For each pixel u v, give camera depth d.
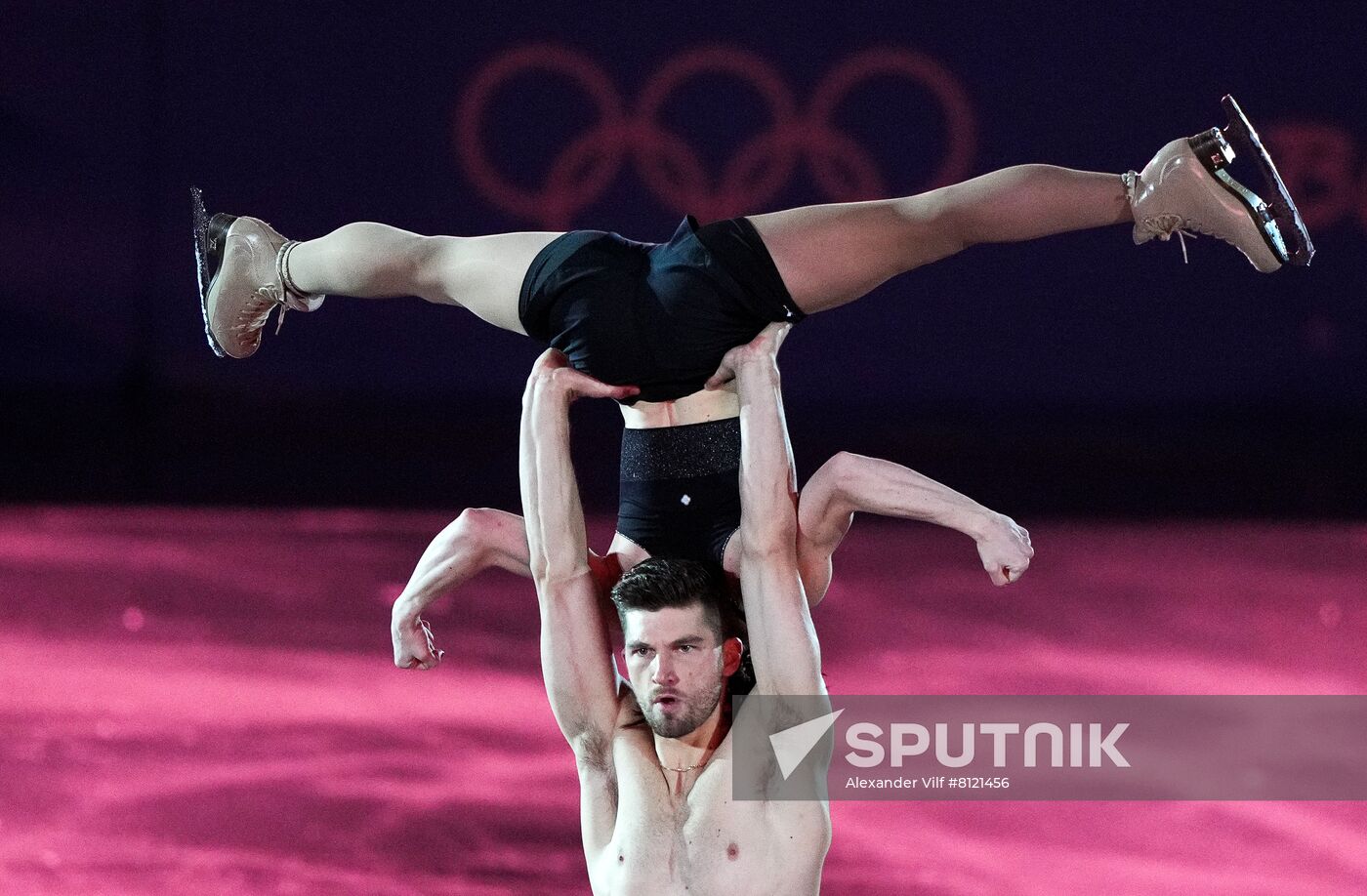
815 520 10.89
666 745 10.56
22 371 46.16
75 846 14.52
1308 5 43.53
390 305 46.16
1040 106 44.72
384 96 46.03
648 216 45.72
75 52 45.50
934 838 15.30
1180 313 44.59
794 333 45.62
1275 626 23.88
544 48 45.50
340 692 20.00
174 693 19.78
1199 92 44.19
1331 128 43.78
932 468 38.66
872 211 10.82
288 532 30.86
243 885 13.66
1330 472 38.97
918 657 21.77
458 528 11.70
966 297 45.22
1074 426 44.22
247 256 12.80
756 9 44.88
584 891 13.70
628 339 10.88
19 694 19.61
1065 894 13.81
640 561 11.30
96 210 45.94
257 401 46.50
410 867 14.16
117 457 39.50
